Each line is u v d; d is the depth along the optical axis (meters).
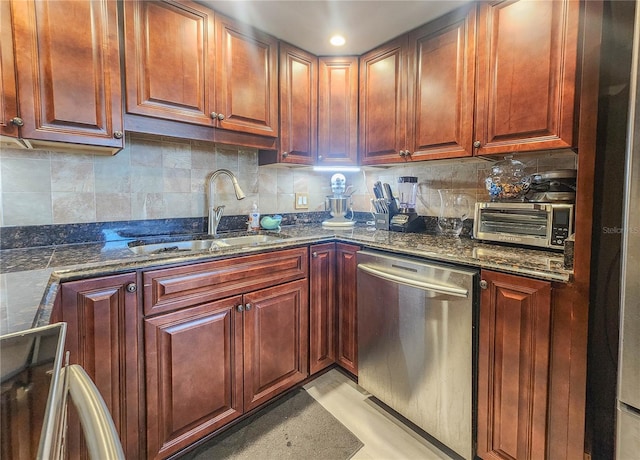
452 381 1.33
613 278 0.91
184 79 1.51
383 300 1.59
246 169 2.11
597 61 0.88
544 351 1.07
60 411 0.44
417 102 1.77
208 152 1.93
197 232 1.90
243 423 1.54
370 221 2.49
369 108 2.03
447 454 1.37
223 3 1.55
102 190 1.57
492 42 1.45
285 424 1.54
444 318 1.34
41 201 1.41
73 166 1.49
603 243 0.92
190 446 1.35
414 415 1.48
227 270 1.42
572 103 1.23
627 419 0.77
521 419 1.14
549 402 1.07
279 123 1.93
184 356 1.30
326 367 1.94
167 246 1.66
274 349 1.63
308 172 2.47
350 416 1.60
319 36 1.85
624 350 0.77
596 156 0.91
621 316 0.77
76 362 1.04
